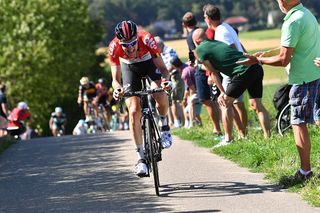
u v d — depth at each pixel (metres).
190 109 36.50
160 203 18.38
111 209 18.06
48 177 23.91
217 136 29.88
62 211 18.23
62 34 124.88
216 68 25.88
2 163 28.50
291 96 18.98
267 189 19.11
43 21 122.69
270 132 26.61
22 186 22.48
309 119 18.86
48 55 119.50
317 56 18.77
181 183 20.84
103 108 57.22
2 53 120.06
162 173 22.66
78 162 27.08
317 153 21.69
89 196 19.97
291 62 18.84
